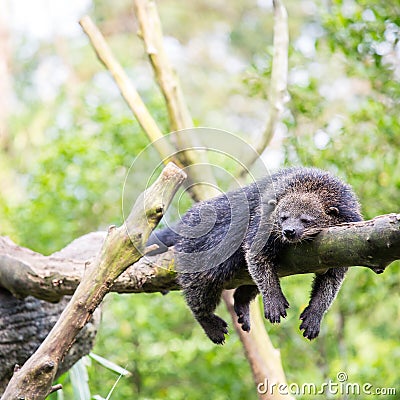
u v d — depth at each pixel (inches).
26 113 720.3
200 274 281.3
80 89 629.0
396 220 198.2
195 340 518.0
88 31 392.8
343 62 444.5
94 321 336.2
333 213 263.9
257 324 353.4
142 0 392.2
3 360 317.4
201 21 970.7
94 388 502.9
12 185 665.0
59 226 517.7
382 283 440.1
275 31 386.6
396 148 427.8
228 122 841.5
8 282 312.0
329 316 467.2
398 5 424.2
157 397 525.7
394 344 482.0
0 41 757.9
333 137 430.6
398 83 424.8
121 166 530.3
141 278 283.1
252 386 523.2
